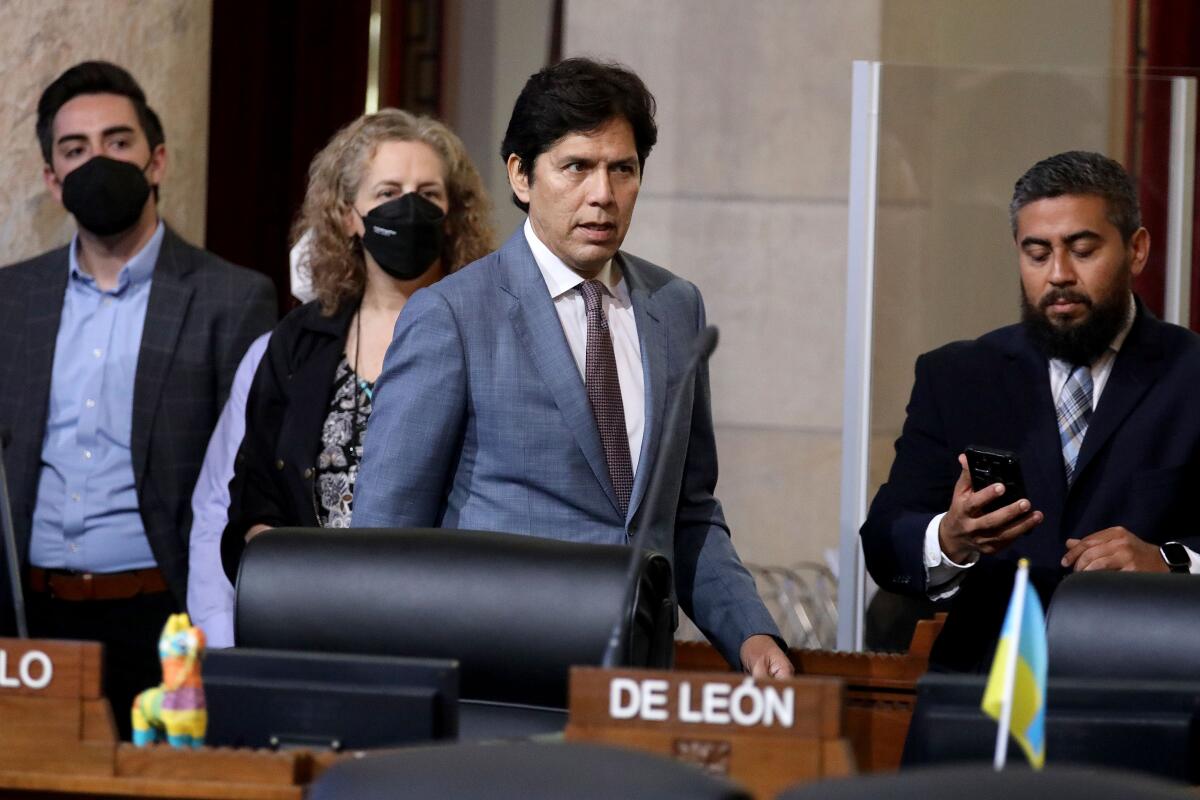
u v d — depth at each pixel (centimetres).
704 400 1151
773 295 2139
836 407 2123
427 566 842
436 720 727
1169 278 1338
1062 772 511
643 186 2162
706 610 1130
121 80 1492
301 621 841
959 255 1325
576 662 817
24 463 1435
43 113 1495
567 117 1070
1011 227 1237
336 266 1351
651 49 2162
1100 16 2122
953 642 1182
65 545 1424
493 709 830
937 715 732
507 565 838
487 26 2283
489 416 1070
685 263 2155
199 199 1867
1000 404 1210
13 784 707
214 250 2095
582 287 1103
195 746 722
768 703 667
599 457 1066
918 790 496
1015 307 1322
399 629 834
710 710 672
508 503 1066
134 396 1443
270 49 2136
